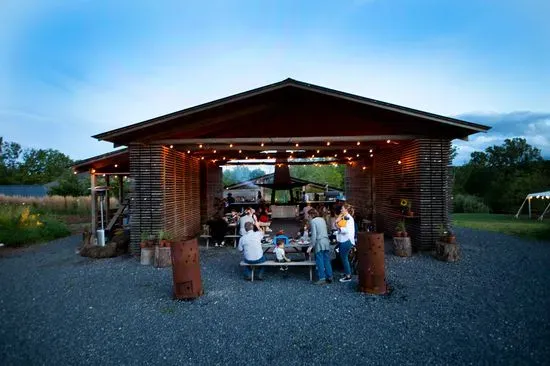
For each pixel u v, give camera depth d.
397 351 3.89
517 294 5.79
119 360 3.81
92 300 5.93
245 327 4.67
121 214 13.41
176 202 11.09
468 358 3.68
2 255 10.57
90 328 4.75
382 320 4.80
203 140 9.50
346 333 4.41
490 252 9.41
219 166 19.50
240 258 9.12
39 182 49.53
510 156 39.84
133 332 4.58
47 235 13.80
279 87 8.99
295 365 3.63
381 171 13.59
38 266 8.79
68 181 30.33
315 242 6.62
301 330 4.54
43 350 4.10
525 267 7.67
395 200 11.87
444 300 5.57
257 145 10.81
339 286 6.46
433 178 9.64
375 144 11.41
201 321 4.91
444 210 9.66
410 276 7.06
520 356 3.69
